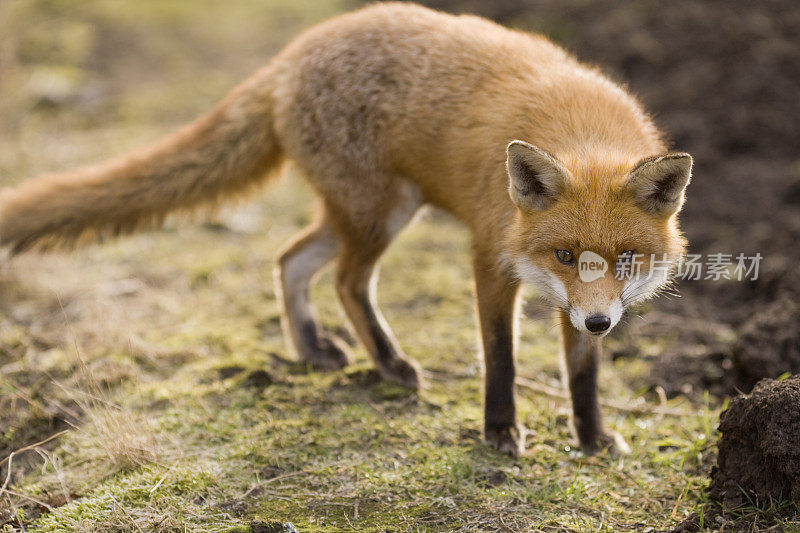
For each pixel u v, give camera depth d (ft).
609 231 22.00
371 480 24.58
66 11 75.10
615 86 27.48
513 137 25.67
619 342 34.40
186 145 32.27
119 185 31.91
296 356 32.81
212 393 29.68
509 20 63.57
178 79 63.36
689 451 26.05
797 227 38.50
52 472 25.63
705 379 31.45
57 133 54.49
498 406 26.76
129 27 72.79
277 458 25.68
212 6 78.38
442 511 23.15
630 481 25.00
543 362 33.09
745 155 46.44
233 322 35.91
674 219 24.04
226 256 42.22
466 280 40.16
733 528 21.47
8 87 56.24
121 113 57.88
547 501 23.71
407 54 28.71
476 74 27.58
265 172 33.65
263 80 31.96
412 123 28.22
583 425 26.94
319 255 33.19
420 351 33.78
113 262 40.98
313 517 22.84
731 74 51.21
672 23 57.57
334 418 28.25
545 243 22.72
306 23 73.10
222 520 22.54
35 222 31.81
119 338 33.37
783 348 29.17
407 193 30.07
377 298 38.40
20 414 28.71
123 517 22.45
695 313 36.04
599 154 23.75
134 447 25.30
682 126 48.08
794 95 49.11
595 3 63.21
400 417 28.53
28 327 34.65
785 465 21.17
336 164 30.01
